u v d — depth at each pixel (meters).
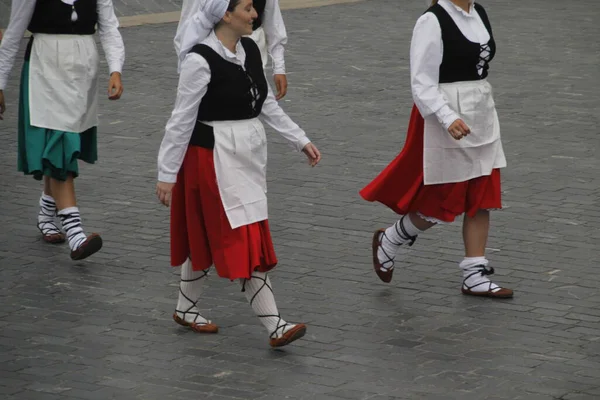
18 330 13.43
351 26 33.97
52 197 16.56
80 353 12.79
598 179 19.66
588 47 31.41
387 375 12.22
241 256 12.53
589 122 23.52
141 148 21.48
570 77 27.67
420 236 16.78
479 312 14.07
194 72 12.35
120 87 15.95
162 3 36.19
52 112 15.81
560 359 12.66
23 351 12.82
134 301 14.41
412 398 11.64
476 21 14.20
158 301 14.42
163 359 12.65
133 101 24.97
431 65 13.94
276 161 20.72
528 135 22.45
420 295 14.65
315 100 25.17
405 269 15.56
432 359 12.66
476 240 14.61
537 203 18.27
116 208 18.06
